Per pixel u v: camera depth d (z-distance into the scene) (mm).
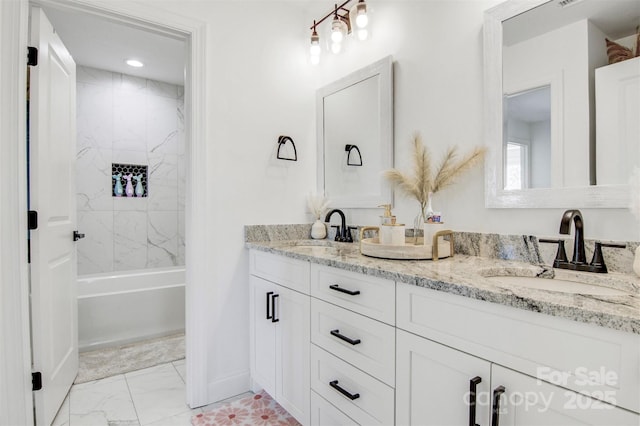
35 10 1582
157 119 3582
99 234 3275
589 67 1149
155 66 3227
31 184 1559
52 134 1755
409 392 1054
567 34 1198
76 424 1683
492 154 1394
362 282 1221
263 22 2105
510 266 1203
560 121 1212
